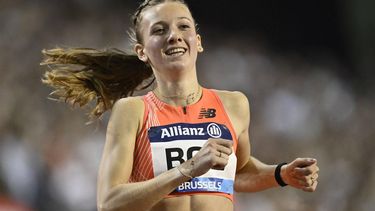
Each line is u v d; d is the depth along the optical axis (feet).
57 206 66.18
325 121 111.04
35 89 81.92
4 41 92.27
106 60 33.04
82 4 109.70
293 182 30.71
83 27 104.42
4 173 54.75
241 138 31.19
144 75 33.30
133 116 29.66
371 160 95.40
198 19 134.82
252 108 108.99
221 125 30.07
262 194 72.28
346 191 85.71
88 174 71.87
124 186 27.99
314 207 67.10
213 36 127.65
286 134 104.63
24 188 63.98
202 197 28.84
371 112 112.68
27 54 91.40
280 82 117.39
